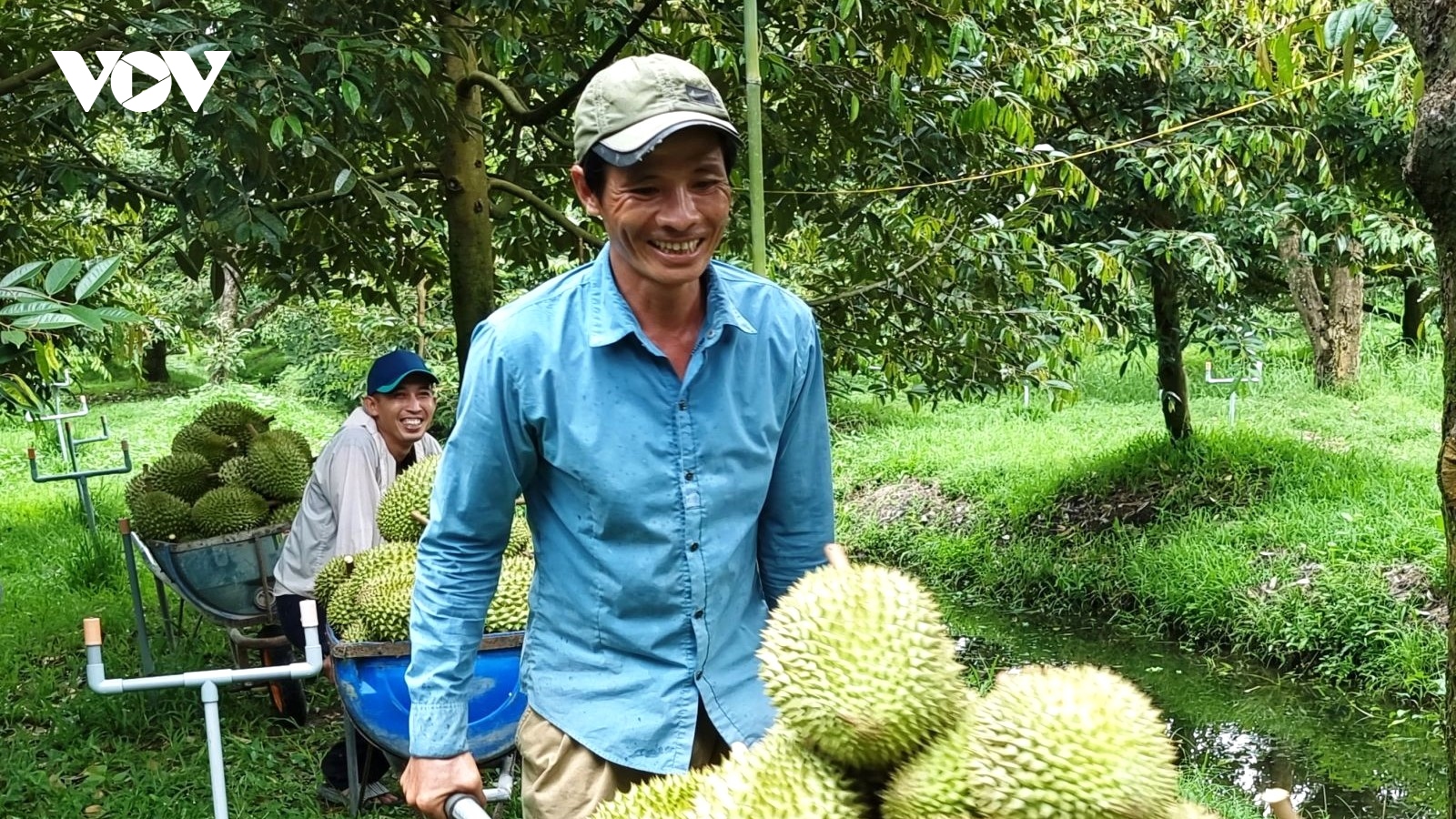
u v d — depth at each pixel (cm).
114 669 608
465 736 213
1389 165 863
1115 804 115
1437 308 824
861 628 136
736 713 207
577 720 206
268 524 542
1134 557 917
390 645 357
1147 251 830
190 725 543
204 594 523
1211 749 656
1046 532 1023
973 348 589
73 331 413
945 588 1015
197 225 415
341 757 466
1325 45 337
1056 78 624
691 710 205
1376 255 945
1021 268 562
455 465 205
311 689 596
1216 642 821
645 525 200
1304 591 801
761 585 230
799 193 564
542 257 665
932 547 1064
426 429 474
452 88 505
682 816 135
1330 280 1437
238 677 311
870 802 136
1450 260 215
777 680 138
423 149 596
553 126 618
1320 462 1011
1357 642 745
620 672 206
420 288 1052
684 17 530
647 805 143
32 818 443
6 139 466
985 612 948
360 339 1344
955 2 456
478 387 200
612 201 187
